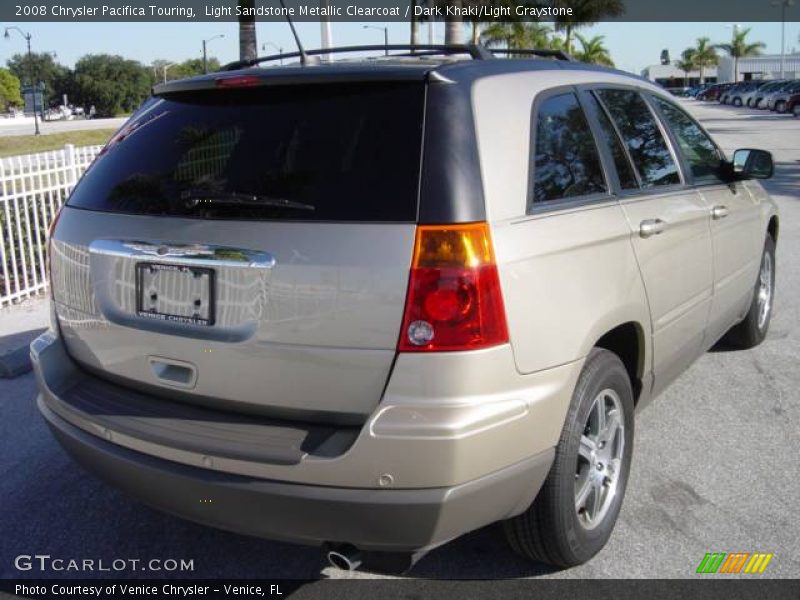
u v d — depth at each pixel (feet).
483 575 10.26
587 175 10.35
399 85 8.66
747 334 18.12
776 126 109.09
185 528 11.71
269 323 8.34
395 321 7.91
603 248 9.93
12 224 26.55
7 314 23.20
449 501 7.90
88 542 11.37
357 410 8.11
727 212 14.28
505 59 10.01
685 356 13.25
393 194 8.13
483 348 8.00
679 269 12.19
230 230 8.59
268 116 9.11
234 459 8.19
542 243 8.82
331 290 8.06
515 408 8.28
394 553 8.36
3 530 11.70
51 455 14.11
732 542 10.87
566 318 9.04
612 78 12.00
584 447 9.92
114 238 9.43
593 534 10.21
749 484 12.42
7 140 119.65
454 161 8.19
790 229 34.04
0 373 17.95
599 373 9.74
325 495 7.93
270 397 8.48
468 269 7.95
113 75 308.19
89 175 10.44
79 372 10.19
